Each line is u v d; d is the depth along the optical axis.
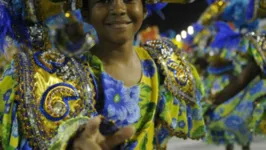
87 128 1.48
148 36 3.72
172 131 1.86
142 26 2.08
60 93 1.63
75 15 1.87
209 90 5.30
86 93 1.68
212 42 5.22
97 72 1.76
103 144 1.55
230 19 4.84
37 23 1.76
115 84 1.74
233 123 4.51
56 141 1.52
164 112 1.84
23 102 1.59
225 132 4.54
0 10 1.68
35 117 1.59
